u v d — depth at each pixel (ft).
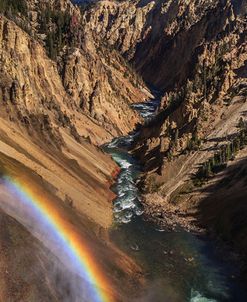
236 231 245.24
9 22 412.36
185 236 248.93
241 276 210.79
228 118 357.20
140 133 451.53
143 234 245.24
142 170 353.72
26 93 316.60
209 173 307.58
